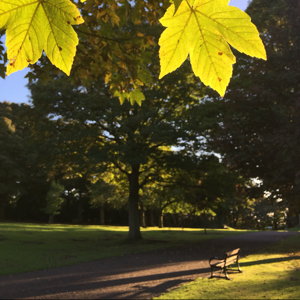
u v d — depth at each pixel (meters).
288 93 12.38
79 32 3.92
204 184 21.61
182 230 39.25
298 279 8.06
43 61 4.48
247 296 6.44
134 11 4.01
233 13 0.65
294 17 11.82
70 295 7.46
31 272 10.66
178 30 0.69
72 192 56.41
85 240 22.64
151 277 9.50
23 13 0.66
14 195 45.94
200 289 7.35
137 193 22.52
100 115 16.95
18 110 20.08
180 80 18.33
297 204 12.78
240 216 69.88
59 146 18.83
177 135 16.64
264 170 11.75
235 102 12.17
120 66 4.20
